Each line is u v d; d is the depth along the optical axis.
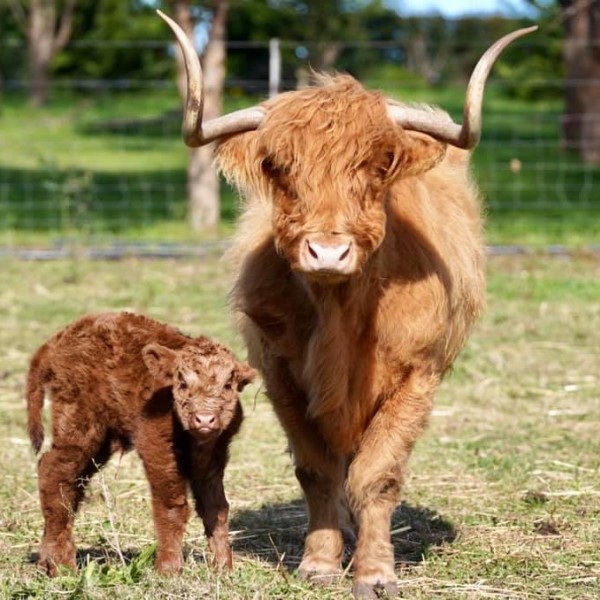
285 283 9.14
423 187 9.90
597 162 40.41
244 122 8.75
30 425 9.28
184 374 8.34
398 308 9.12
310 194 8.23
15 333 18.83
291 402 9.47
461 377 16.72
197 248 26.05
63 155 47.59
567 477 12.32
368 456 9.23
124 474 12.31
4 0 76.12
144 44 28.45
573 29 40.06
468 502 11.58
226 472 12.62
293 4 64.38
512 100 65.44
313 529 9.59
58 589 8.59
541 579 9.30
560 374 16.94
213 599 8.30
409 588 9.16
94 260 25.41
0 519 10.77
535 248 26.58
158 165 44.62
